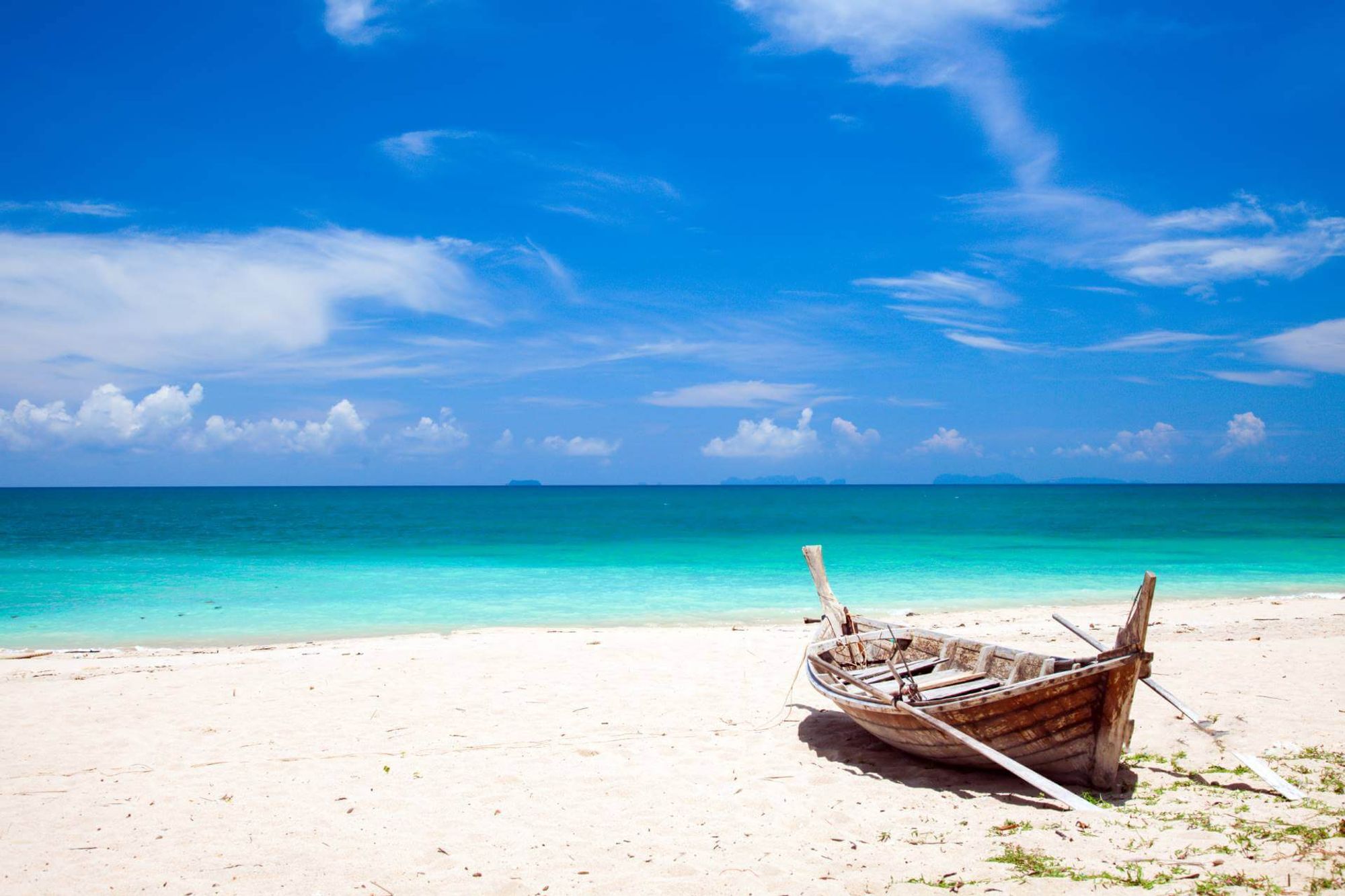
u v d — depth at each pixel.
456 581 25.95
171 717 10.50
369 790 7.79
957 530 50.78
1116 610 19.55
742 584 25.02
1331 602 20.08
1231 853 5.77
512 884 5.61
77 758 8.90
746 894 5.36
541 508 93.69
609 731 9.77
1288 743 8.70
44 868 6.08
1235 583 24.52
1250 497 137.75
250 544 39.81
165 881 5.80
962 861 5.80
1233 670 12.22
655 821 6.86
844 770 8.29
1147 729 9.44
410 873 5.88
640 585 24.83
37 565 30.47
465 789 7.77
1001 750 7.68
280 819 7.03
